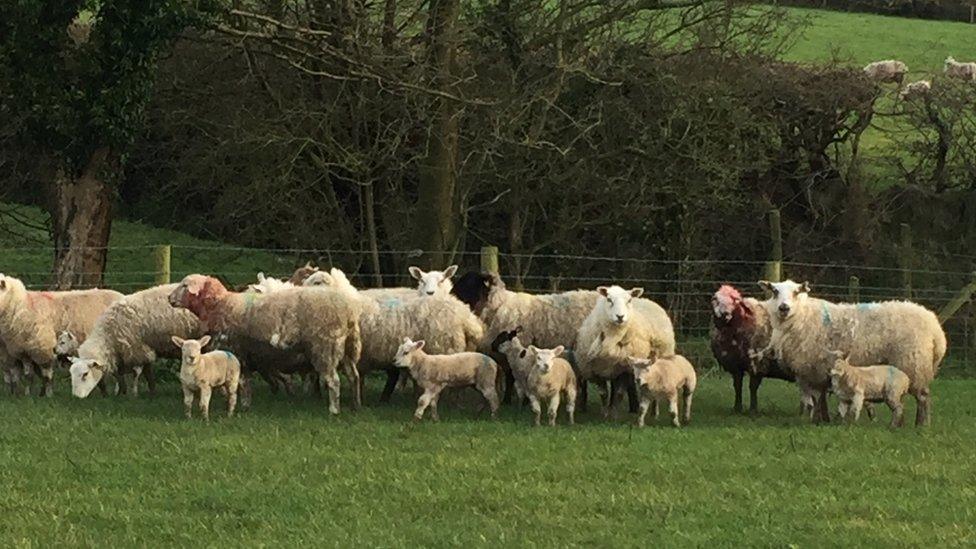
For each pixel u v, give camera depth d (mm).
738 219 29625
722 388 20875
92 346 16484
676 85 25812
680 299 28078
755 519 10094
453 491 10898
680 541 9375
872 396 15078
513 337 16328
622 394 16062
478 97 24891
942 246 29719
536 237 28922
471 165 26203
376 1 24453
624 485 11266
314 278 17031
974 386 21797
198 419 14617
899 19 46062
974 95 30141
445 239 25766
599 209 27688
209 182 26516
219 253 30391
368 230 26766
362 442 13203
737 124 26797
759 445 13375
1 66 21359
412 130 25922
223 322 15602
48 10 21516
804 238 29625
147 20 21438
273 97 24922
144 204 33062
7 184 28031
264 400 16984
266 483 11156
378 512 10172
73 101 21734
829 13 46031
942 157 30172
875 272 29297
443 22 24203
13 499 10406
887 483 11531
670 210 28078
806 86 29891
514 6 25109
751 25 26547
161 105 26016
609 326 15609
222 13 22219
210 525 9758
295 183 26297
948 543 9422
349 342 15914
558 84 24953
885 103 34219
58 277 22203
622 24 26062
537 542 9320
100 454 12305
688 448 13109
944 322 27062
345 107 25438
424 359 15109
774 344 15891
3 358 17094
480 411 16109
